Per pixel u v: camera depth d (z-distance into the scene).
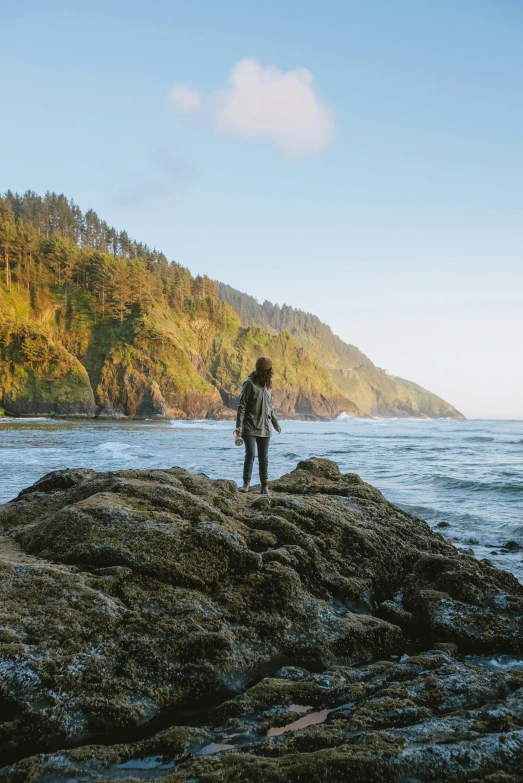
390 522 7.11
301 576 5.19
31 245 109.88
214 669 3.72
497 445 36.09
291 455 25.70
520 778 2.46
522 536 9.79
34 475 16.67
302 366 161.75
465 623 4.90
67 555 4.50
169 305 139.62
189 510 5.29
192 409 107.50
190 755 2.79
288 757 2.51
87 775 2.60
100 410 99.44
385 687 3.59
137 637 3.73
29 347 90.94
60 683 3.21
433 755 2.56
